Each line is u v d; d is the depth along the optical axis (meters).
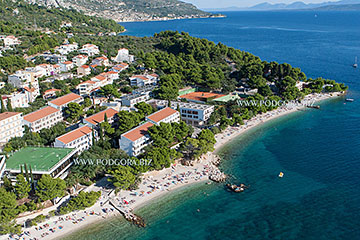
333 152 191.25
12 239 121.25
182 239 124.50
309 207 141.12
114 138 193.75
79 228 128.88
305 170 171.75
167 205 143.88
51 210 134.75
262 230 128.50
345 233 125.25
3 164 142.88
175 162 178.12
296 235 125.25
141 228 130.12
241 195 151.12
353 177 162.88
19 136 190.38
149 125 191.25
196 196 150.25
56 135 190.38
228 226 131.25
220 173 168.50
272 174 168.75
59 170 148.50
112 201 143.88
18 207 126.88
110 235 126.19
